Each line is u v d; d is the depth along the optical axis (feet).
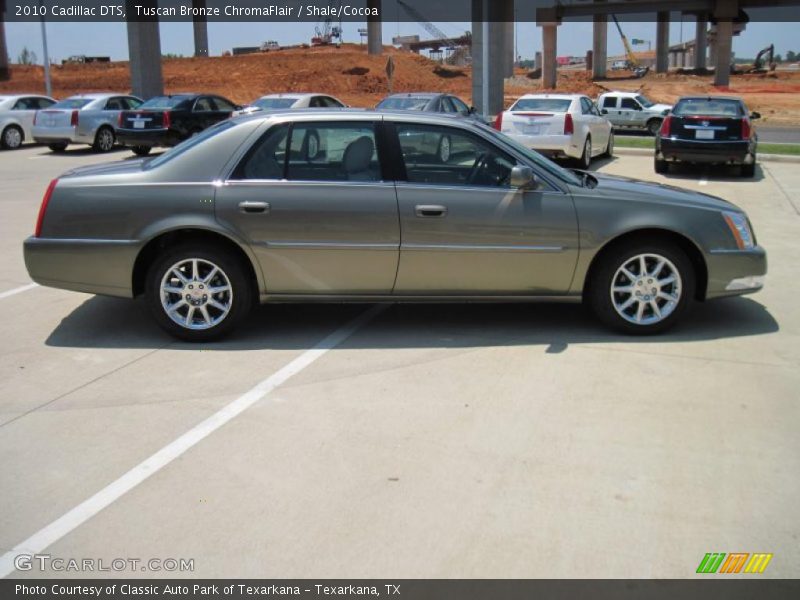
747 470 13.32
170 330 19.52
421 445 14.19
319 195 19.10
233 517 11.95
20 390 16.79
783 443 14.28
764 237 32.14
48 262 19.42
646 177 50.55
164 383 17.12
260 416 15.43
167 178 19.27
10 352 19.13
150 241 19.29
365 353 18.89
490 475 13.14
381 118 19.54
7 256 29.25
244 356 18.76
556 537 11.41
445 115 20.30
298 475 13.16
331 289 19.60
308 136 19.43
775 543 11.29
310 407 15.81
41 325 21.27
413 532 11.53
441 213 19.13
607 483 12.88
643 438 14.46
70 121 69.46
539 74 296.30
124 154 69.77
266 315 22.02
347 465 13.48
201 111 68.90
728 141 49.06
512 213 19.24
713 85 222.28
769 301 23.24
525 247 19.35
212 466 13.50
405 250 19.22
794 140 75.97
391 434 14.62
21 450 14.11
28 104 76.84
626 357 18.57
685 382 17.04
